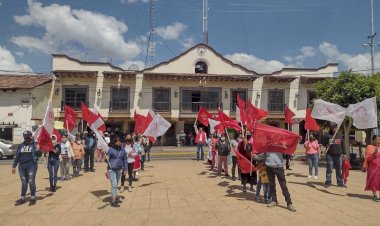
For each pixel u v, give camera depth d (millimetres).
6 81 34031
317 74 37750
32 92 33219
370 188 9391
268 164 8742
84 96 34531
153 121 13703
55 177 11289
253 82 37094
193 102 36312
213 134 17203
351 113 11281
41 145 10492
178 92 35969
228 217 7883
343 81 18031
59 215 8305
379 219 7617
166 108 35750
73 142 14648
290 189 11086
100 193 10938
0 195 10805
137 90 35344
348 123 17141
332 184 12023
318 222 7418
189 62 36344
